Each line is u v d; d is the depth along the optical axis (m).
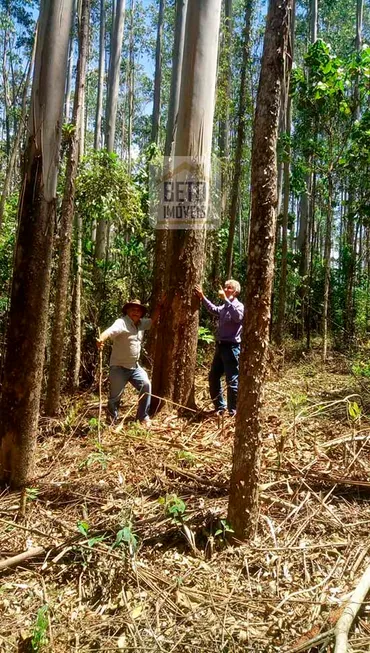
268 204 3.16
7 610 2.92
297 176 12.70
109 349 8.48
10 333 4.23
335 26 20.50
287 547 3.32
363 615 2.76
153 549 3.34
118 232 10.75
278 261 12.74
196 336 6.13
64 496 4.04
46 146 4.12
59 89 4.13
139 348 5.74
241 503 3.36
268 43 3.09
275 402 6.82
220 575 3.11
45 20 4.07
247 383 3.31
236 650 2.56
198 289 6.03
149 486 4.12
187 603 2.88
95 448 4.87
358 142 9.62
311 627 2.64
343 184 12.11
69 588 3.08
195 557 3.27
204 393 7.31
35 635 2.62
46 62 4.07
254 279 3.23
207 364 9.46
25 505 3.81
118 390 5.70
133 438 5.09
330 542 3.40
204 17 5.73
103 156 8.00
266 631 2.68
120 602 2.91
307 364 10.09
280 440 4.54
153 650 2.55
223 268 12.38
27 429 4.25
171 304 6.00
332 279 14.44
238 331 5.98
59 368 6.30
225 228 11.95
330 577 3.06
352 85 10.02
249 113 10.91
